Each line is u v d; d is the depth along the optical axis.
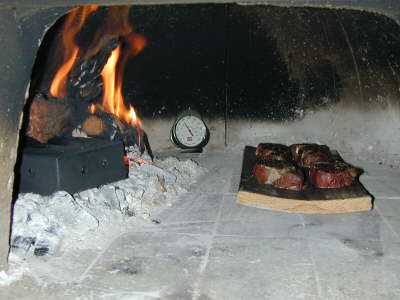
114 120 2.34
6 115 1.38
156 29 2.66
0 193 1.41
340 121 2.74
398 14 1.25
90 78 2.23
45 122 1.95
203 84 2.77
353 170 1.98
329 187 1.91
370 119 2.65
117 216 1.80
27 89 1.41
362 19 2.43
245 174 2.06
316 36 2.60
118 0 1.28
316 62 2.67
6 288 1.38
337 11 2.47
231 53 2.71
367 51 2.52
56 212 1.67
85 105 2.23
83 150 1.81
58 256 1.56
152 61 2.73
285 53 2.69
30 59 1.39
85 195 1.84
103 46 2.28
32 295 1.35
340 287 1.38
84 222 1.69
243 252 1.58
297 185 1.88
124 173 1.96
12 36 1.35
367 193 1.86
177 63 2.73
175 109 2.81
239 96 2.78
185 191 2.15
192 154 2.76
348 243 1.65
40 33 1.38
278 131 2.82
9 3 1.29
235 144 2.84
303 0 1.24
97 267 1.49
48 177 1.73
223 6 2.63
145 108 2.80
